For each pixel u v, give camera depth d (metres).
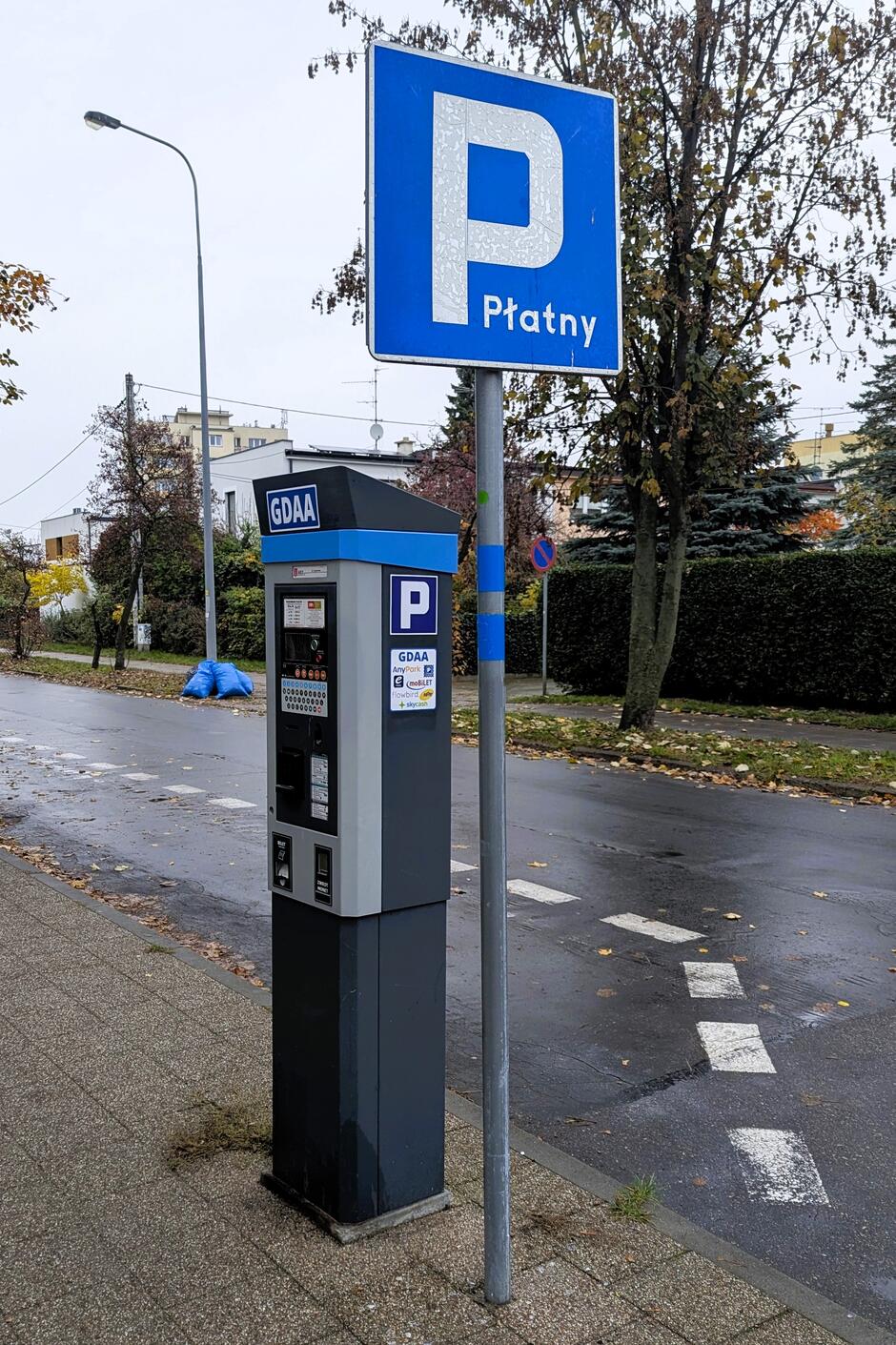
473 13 13.18
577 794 11.05
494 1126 2.75
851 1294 3.06
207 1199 3.26
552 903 7.14
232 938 6.43
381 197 2.57
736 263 12.59
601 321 2.89
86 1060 4.30
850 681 18.20
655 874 7.86
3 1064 4.27
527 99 2.77
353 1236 3.03
